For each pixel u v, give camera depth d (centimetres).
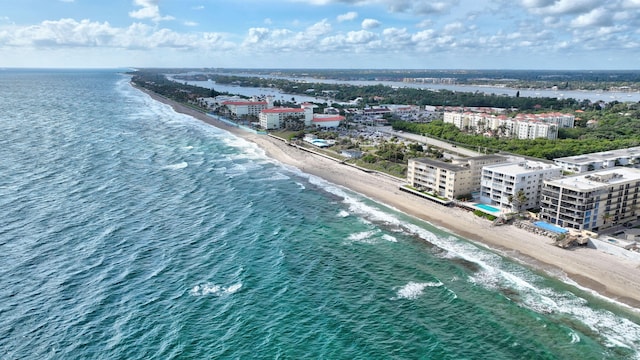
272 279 9912
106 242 11575
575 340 7981
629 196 13512
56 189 15750
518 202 14150
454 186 15438
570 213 12762
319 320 8456
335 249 11600
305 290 9500
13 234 11850
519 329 8300
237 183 17450
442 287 9731
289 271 10294
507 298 9331
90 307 8688
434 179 16312
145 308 8688
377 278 10112
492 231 12975
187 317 8425
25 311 8519
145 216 13500
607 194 12875
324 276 10138
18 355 7338
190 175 18338
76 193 15388
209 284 9638
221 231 12550
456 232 12950
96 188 16025
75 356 7331
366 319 8531
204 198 15388
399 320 8519
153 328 8088
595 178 13525
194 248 11394
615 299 9362
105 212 13700
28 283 9481
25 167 18550
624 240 12012
